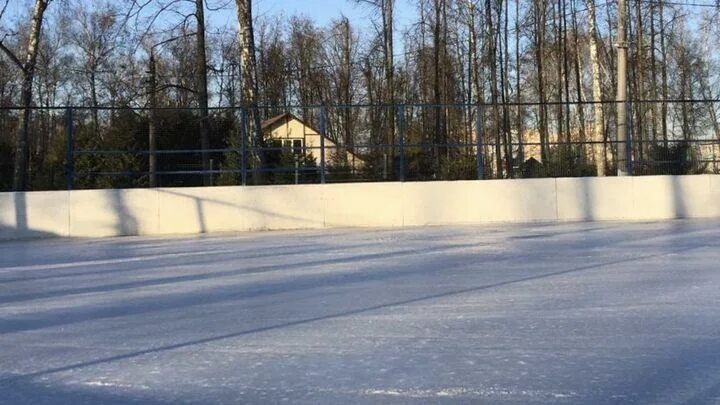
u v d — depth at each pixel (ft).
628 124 65.87
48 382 17.62
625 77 73.20
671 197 63.16
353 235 52.42
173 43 79.25
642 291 27.53
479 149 63.26
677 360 18.34
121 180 74.13
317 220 59.72
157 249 45.88
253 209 59.06
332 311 25.18
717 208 63.98
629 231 51.08
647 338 20.54
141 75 87.71
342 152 66.28
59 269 37.42
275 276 33.30
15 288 31.50
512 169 68.95
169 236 55.77
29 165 71.15
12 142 73.36
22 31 100.07
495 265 35.17
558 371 17.61
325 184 59.82
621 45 73.20
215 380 17.51
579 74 142.31
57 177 70.64
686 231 50.24
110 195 57.36
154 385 17.22
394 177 66.39
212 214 58.65
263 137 71.82
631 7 128.26
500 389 16.37
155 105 76.02
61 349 20.79
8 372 18.51
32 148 73.51
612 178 62.64
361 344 20.65
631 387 16.30
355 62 145.07
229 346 20.72
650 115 117.50
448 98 133.28
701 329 21.44
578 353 19.17
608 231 51.37
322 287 30.07
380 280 31.50
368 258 38.91
